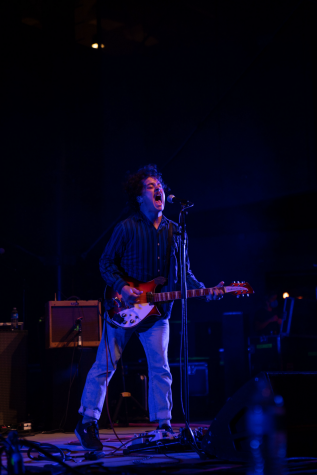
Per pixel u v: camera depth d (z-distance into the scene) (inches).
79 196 344.8
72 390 214.4
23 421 205.8
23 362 209.3
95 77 368.5
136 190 139.3
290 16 311.9
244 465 101.4
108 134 364.5
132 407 255.9
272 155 315.6
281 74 315.6
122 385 255.6
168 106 358.0
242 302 431.8
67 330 213.3
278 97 315.9
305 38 306.3
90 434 129.8
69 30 349.4
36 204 328.8
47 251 325.4
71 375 215.5
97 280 331.6
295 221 341.4
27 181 327.9
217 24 344.5
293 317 292.2
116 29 378.0
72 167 343.6
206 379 306.0
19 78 333.4
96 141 360.5
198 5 353.7
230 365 299.0
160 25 368.2
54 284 317.7
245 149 326.6
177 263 139.6
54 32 346.3
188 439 121.1
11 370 206.1
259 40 325.4
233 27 337.4
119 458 119.0
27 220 324.2
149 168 143.6
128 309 131.7
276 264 415.2
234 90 334.3
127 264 136.5
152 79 366.3
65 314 214.5
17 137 327.9
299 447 98.9
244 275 425.1
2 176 319.3
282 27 315.9
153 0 371.2
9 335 208.1
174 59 359.6
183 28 358.9
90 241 343.9
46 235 327.6
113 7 378.6
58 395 213.6
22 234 321.1
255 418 98.5
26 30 340.2
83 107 358.6
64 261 321.1
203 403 303.0
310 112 302.4
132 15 376.2
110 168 361.1
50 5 346.6
